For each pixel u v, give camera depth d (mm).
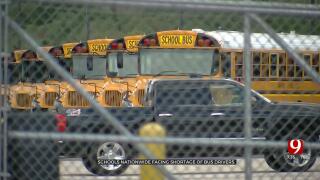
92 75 70062
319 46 47906
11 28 17438
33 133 17219
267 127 38469
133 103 62156
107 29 25297
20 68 64812
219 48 61156
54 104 63219
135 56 64938
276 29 21422
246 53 18438
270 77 71562
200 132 37750
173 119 37469
